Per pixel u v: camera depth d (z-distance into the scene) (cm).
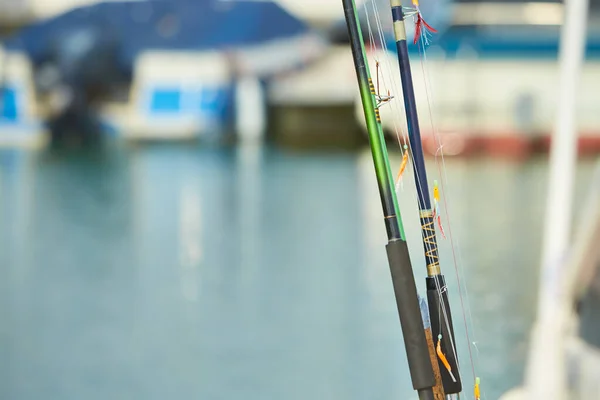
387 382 1174
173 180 3575
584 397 715
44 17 5575
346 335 1400
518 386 1076
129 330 1446
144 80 5406
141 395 1141
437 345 389
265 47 5306
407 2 430
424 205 391
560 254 841
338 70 5350
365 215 2653
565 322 761
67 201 2989
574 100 893
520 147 4441
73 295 1686
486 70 4544
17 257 2059
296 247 2162
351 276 1830
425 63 456
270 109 5459
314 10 5512
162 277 1844
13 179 3606
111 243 2236
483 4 4544
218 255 2072
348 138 5322
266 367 1248
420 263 1530
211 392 1146
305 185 3381
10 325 1477
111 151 4869
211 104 5406
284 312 1550
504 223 2494
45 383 1185
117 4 5369
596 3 4553
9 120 5347
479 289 1666
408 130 391
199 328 1448
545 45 4553
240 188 3316
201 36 5316
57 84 5522
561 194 886
